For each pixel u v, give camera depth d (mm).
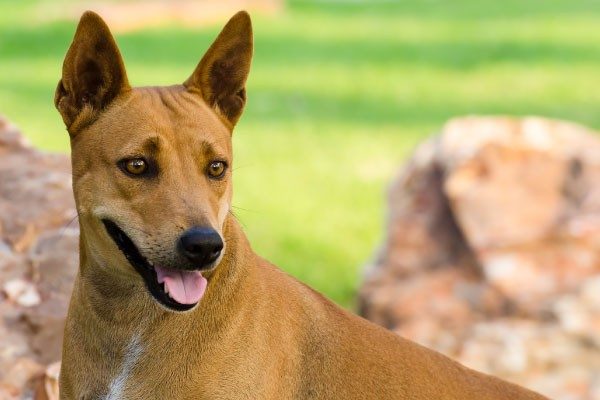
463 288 12602
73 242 9570
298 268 16828
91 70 7055
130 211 6848
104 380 7160
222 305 7016
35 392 8758
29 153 10719
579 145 13086
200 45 35812
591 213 12438
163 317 7020
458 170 12969
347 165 22547
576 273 12141
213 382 7000
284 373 7293
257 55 34812
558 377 11492
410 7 46156
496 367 11680
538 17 41156
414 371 7656
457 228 12992
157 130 6887
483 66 32750
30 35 36344
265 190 20578
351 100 28719
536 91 29312
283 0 45719
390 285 13109
